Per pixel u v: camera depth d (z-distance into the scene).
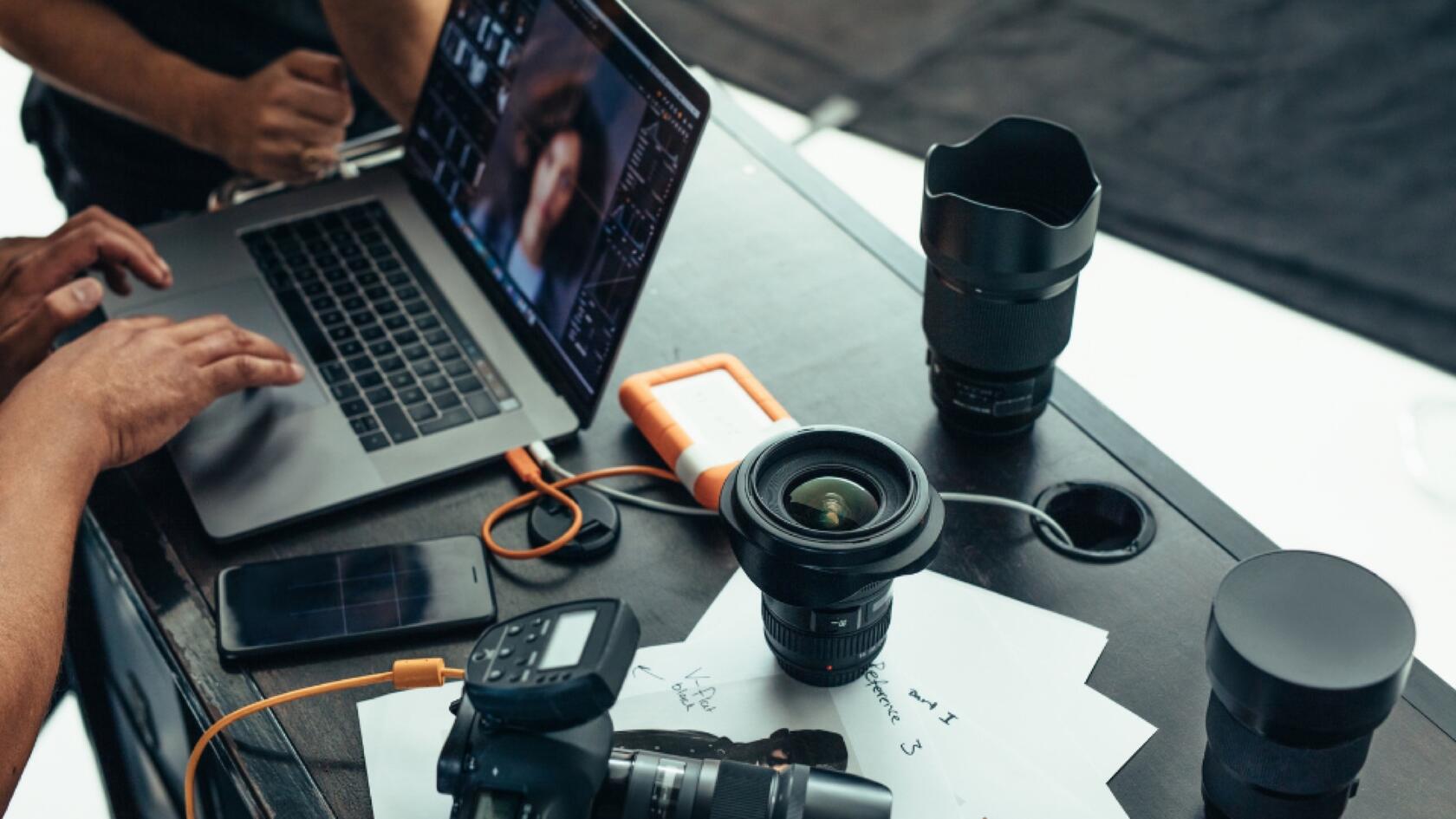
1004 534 0.93
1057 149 0.94
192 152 1.55
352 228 1.23
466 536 0.94
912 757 0.78
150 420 0.97
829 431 0.80
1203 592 0.88
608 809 0.71
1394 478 1.97
